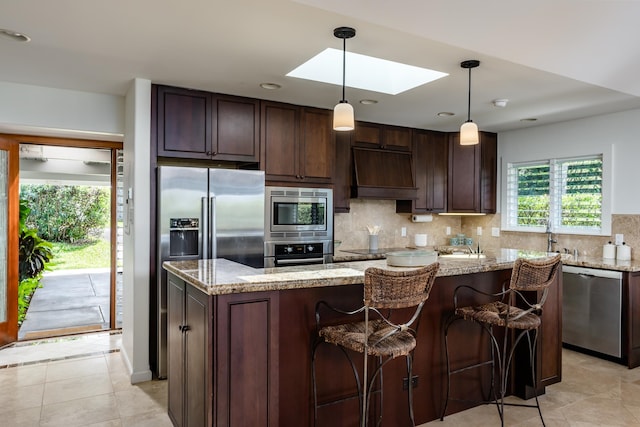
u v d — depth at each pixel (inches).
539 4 86.3
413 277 82.4
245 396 81.0
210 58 115.9
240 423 80.5
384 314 103.5
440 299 113.3
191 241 142.7
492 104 160.6
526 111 171.8
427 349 111.3
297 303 92.7
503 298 125.1
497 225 222.1
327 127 175.3
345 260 179.2
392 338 87.4
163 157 153.5
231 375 79.8
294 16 89.5
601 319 158.9
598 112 173.3
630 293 151.0
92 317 214.1
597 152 179.6
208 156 149.2
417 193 204.1
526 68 119.5
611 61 117.8
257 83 139.0
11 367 148.2
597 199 181.0
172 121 143.1
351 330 90.6
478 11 86.7
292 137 166.6
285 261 164.9
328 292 96.4
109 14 89.3
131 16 90.1
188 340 91.8
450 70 122.6
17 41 104.1
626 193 170.2
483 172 218.7
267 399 83.0
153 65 122.0
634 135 167.8
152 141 140.1
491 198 221.0
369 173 189.5
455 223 240.8
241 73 128.8
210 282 81.0
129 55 113.7
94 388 131.6
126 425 108.8
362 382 100.7
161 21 92.4
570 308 169.8
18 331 185.3
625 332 152.1
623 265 154.9
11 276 169.6
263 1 83.0
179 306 99.3
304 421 93.7
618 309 153.5
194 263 111.7
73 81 137.7
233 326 80.0
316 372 95.3
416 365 109.6
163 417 113.0
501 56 108.4
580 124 185.6
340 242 198.4
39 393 127.7
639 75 129.8
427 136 210.8
